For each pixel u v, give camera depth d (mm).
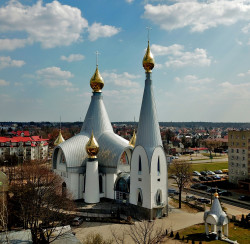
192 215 52906
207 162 143125
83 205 54781
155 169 49719
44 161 110188
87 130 66125
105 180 59750
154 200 49281
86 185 56781
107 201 57781
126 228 44406
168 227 45281
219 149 190875
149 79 52344
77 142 62406
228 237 41719
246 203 67062
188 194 75750
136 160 51594
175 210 56312
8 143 126375
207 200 66188
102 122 66500
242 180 85375
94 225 45875
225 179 98812
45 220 42531
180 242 38938
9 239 30000
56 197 49469
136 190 51188
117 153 58500
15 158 114062
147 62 51594
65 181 60875
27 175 61938
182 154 181875
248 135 87250
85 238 39750
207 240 39781
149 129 50781
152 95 52219
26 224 42219
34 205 43594
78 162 59812
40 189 49656
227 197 73188
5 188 46094
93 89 68438
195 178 98312
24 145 128875
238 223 48969
